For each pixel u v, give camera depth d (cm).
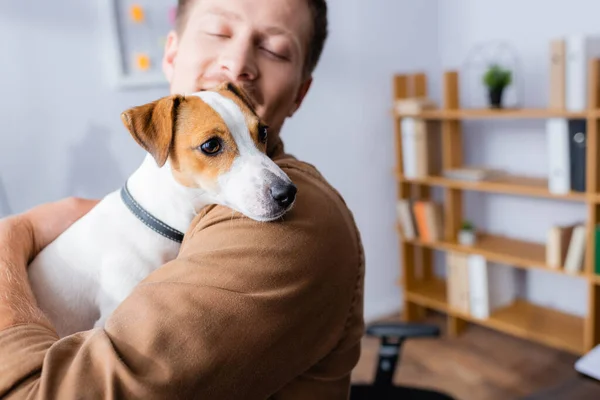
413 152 294
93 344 60
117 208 94
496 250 275
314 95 289
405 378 260
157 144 82
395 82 293
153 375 58
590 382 116
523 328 267
